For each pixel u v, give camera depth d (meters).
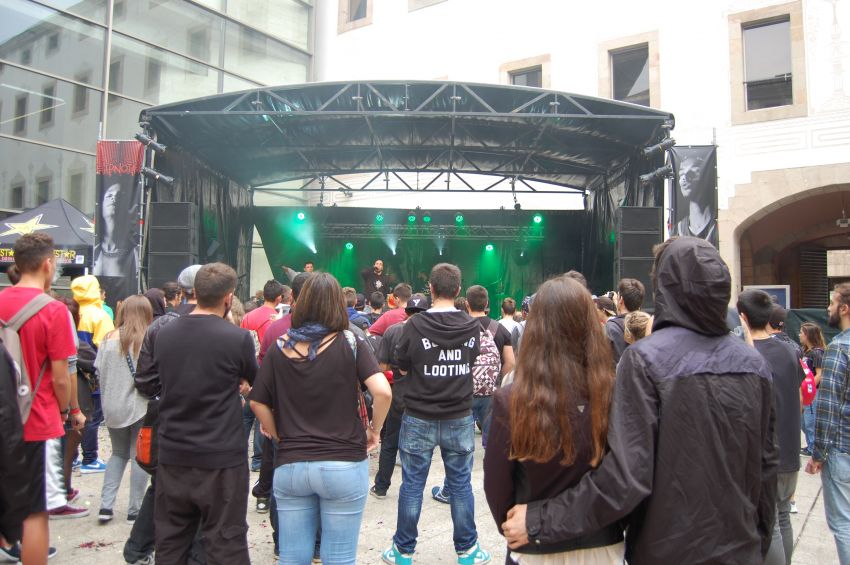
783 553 2.50
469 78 15.82
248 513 4.58
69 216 9.33
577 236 14.75
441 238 14.91
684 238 1.86
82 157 13.27
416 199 16.61
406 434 3.59
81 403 4.79
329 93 10.15
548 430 1.67
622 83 14.02
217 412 2.63
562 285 1.80
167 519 2.65
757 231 14.21
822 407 3.05
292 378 2.52
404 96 10.23
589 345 1.75
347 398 2.55
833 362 3.05
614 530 1.79
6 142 12.09
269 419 2.60
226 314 2.98
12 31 12.22
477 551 3.62
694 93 12.85
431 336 3.53
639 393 1.66
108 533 4.09
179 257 9.48
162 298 4.79
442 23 16.38
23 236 3.15
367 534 4.16
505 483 1.77
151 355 3.09
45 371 3.04
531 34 15.02
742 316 3.15
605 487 1.59
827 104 11.62
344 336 2.61
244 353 2.71
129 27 14.22
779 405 2.96
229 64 16.44
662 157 10.09
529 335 1.79
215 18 16.14
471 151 12.59
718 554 1.58
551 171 13.30
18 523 2.61
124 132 14.06
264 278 16.19
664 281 1.84
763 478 1.81
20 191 12.25
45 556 2.85
